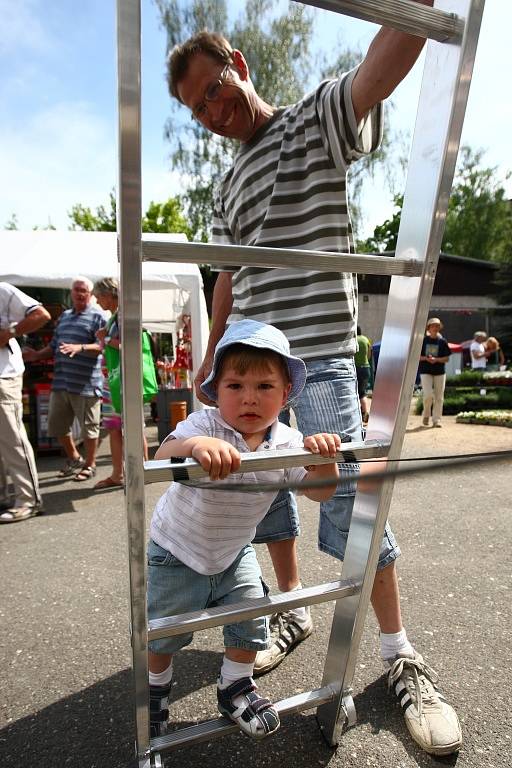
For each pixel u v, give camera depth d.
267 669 1.82
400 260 1.17
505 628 2.04
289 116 1.70
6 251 6.12
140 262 0.93
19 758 1.48
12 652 2.03
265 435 1.44
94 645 2.06
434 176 1.14
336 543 1.65
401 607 2.21
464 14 1.04
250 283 1.79
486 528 3.16
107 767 1.44
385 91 1.41
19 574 2.78
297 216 1.68
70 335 5.05
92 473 5.14
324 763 1.42
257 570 1.52
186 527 1.40
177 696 1.74
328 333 1.66
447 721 1.47
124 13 0.81
